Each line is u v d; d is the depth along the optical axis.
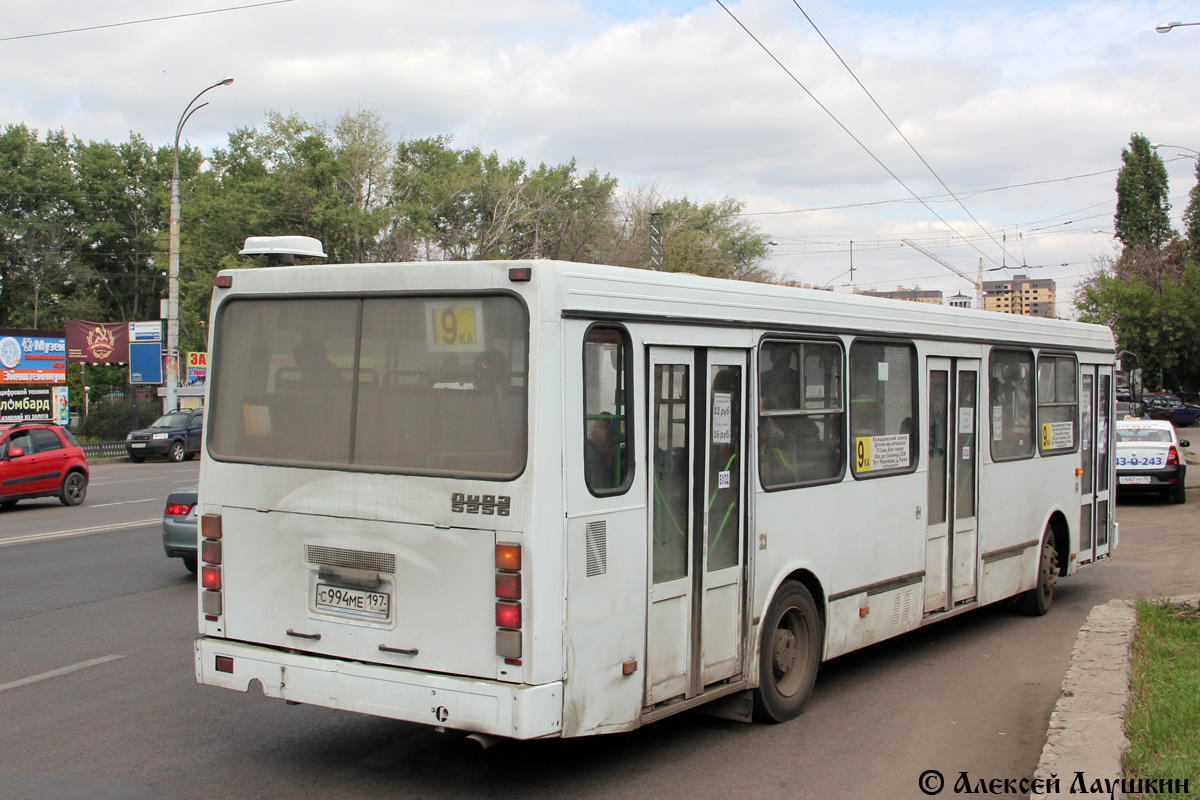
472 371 4.94
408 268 5.16
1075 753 4.71
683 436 5.63
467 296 4.98
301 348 5.48
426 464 5.02
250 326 5.68
